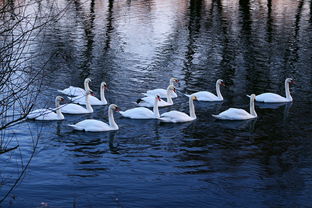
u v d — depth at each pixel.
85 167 18.30
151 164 18.78
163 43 43.94
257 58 39.06
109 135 22.27
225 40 45.38
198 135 22.56
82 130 22.72
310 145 21.23
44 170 17.89
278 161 19.36
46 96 27.50
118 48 41.56
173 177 17.58
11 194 15.80
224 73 34.84
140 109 25.27
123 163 18.83
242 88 31.56
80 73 33.59
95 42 43.22
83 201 15.51
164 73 34.62
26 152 19.56
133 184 16.92
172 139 21.86
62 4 56.16
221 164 18.92
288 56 39.75
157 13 59.62
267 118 25.52
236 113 25.09
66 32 46.34
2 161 18.52
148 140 21.69
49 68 32.72
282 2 69.69
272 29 50.62
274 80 33.34
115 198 15.79
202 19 55.88
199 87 31.66
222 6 65.38
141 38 45.75
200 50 41.59
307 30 50.34
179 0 71.19
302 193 16.56
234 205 15.60
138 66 36.25
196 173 18.00
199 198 16.00
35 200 15.44
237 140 21.84
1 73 10.17
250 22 54.25
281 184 17.23
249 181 17.42
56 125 23.39
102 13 58.25
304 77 34.06
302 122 24.75
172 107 27.73
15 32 28.80
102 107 27.05
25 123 23.11
